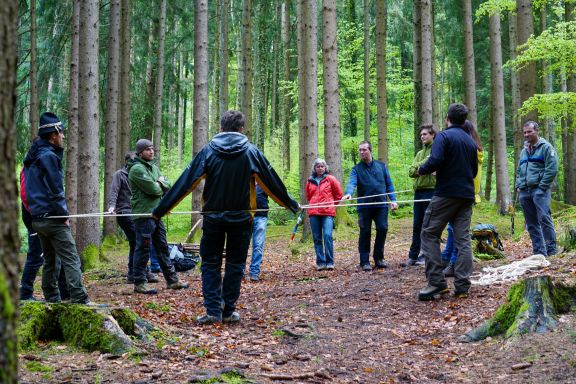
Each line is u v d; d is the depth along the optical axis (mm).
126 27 16812
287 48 25672
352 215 18188
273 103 29438
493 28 16906
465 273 5871
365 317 5590
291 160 26281
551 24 22109
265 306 6344
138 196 7328
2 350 1497
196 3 13492
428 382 3607
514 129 20094
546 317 4164
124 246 14375
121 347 3943
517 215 16281
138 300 6719
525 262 6543
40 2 16547
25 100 16688
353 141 25219
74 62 12938
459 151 5789
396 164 24844
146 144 7367
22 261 12055
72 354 3867
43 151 4836
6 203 1592
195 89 13555
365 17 21156
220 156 5133
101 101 18188
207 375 3459
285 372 3775
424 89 14797
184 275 9148
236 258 5395
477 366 3805
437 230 5996
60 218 4859
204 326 5188
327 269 8938
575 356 3549
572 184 18578
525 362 3654
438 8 25625
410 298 6184
